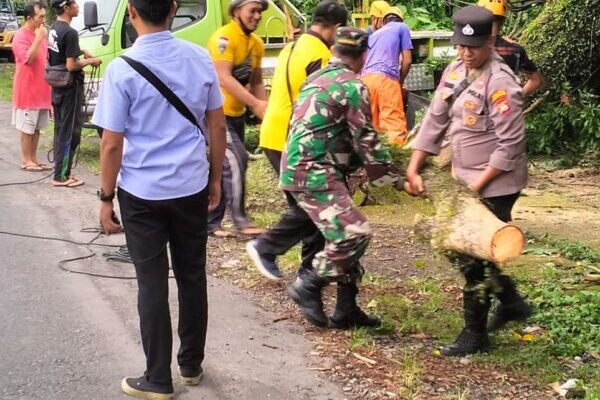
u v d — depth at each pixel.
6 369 4.11
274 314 4.90
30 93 8.97
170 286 5.31
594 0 9.30
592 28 9.46
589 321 4.64
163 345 3.73
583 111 9.73
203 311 3.88
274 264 4.91
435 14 13.18
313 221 4.32
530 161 9.84
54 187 8.33
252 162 9.02
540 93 9.88
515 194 4.04
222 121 3.84
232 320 4.78
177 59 3.61
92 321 4.76
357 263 4.48
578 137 10.04
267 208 7.52
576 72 9.80
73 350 4.36
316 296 4.51
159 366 3.74
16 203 7.61
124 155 3.66
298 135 4.23
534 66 6.21
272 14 10.73
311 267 4.66
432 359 4.21
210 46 6.09
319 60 5.34
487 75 3.98
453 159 4.14
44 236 6.52
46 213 7.25
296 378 4.02
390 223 7.02
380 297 5.10
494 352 4.25
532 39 9.73
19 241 6.38
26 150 9.16
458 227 3.79
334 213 4.21
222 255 6.05
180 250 3.81
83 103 8.45
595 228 6.95
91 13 8.69
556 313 4.72
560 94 9.98
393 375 4.03
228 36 6.04
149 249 3.68
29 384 3.95
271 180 8.41
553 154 10.05
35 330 4.62
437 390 3.85
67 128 8.22
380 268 5.76
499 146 3.94
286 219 4.79
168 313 3.74
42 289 5.30
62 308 4.96
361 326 4.62
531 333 4.54
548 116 9.90
